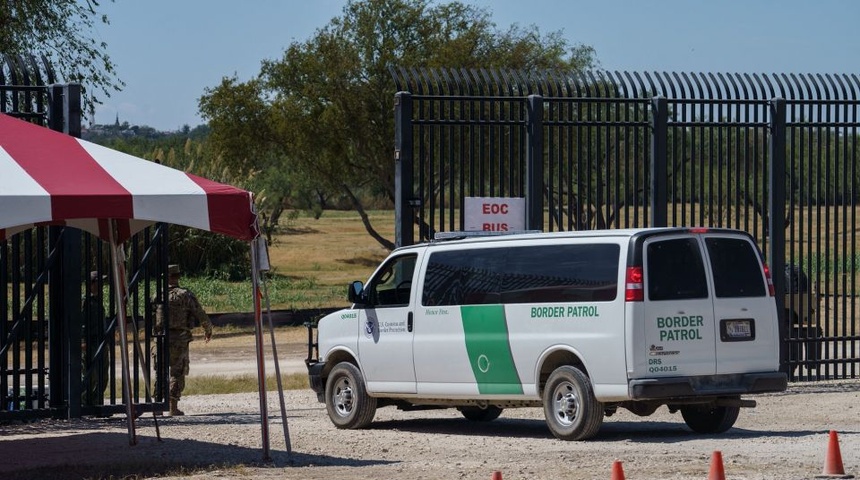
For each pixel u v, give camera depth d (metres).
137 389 17.72
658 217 20.12
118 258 15.00
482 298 15.51
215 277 55.34
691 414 15.62
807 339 20.95
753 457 12.95
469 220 19.30
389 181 58.75
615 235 14.35
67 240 17.06
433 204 19.34
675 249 14.35
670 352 14.12
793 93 20.75
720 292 14.56
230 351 31.92
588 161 20.16
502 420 18.05
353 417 16.73
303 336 35.66
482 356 15.43
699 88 20.38
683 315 14.24
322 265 75.25
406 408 17.06
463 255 15.88
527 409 19.67
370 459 13.45
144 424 17.27
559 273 14.77
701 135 20.52
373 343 16.66
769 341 14.89
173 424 17.28
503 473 11.97
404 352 16.28
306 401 20.84
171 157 56.28
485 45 57.34
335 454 13.98
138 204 12.00
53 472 12.32
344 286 56.62
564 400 14.64
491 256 15.55
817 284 21.20
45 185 11.73
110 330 17.66
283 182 108.31
